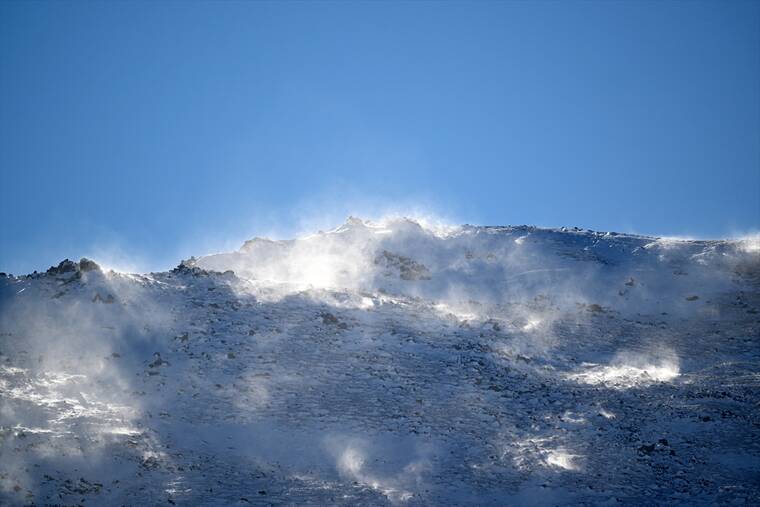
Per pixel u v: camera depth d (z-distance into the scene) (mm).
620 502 25484
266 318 43812
